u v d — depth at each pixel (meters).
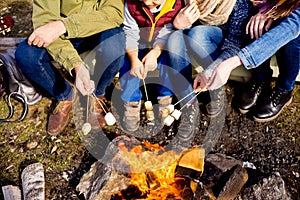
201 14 2.34
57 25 2.14
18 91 2.61
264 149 2.47
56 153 2.46
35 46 2.25
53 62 2.55
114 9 2.31
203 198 1.92
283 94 2.54
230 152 2.46
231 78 2.79
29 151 2.48
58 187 2.28
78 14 2.21
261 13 2.23
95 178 2.13
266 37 2.05
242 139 2.53
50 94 2.69
